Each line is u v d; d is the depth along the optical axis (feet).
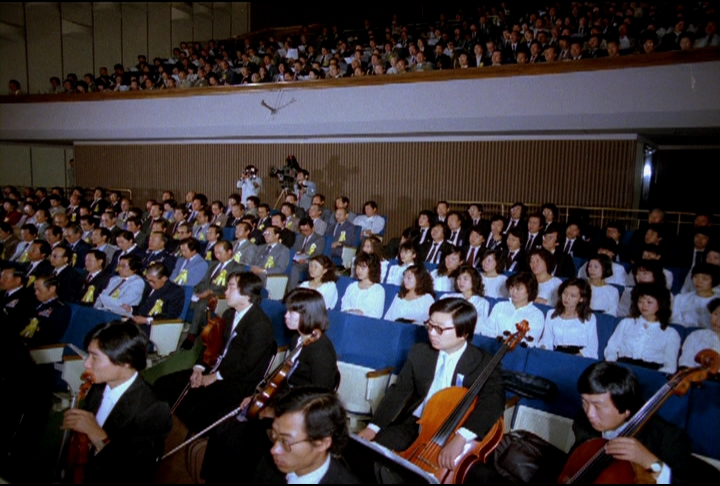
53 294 14.34
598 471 6.91
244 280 11.24
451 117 26.16
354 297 16.19
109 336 7.75
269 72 33.81
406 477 6.94
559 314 13.25
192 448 10.09
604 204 26.81
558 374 10.66
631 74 22.35
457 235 23.90
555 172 27.84
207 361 11.51
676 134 25.45
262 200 36.65
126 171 41.75
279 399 6.50
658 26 26.99
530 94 24.36
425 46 31.89
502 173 29.12
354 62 30.27
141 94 34.78
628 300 16.05
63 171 47.32
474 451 8.24
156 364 14.39
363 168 32.99
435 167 30.89
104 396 8.09
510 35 29.48
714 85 20.89
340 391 12.17
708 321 14.76
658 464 6.57
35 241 18.92
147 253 21.39
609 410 7.33
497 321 13.73
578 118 23.58
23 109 38.73
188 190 39.47
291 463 6.28
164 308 15.57
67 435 8.68
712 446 8.91
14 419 10.82
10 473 9.68
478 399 8.70
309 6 50.03
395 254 24.79
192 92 33.19
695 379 7.14
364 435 9.18
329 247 24.77
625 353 12.39
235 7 53.88
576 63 23.32
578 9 32.09
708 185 29.78
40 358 12.50
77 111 36.99
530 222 22.59
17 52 41.98
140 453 7.68
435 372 9.53
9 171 44.29
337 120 29.17
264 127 31.37
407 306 15.10
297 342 11.43
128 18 47.26
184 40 50.88
